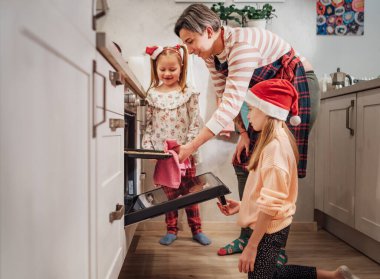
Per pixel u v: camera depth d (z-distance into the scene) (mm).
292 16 2428
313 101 1689
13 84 400
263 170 1172
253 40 1508
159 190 1532
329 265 1773
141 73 2252
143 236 2289
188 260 1841
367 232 1802
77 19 638
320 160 2385
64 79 580
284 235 1204
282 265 1385
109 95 953
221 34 1539
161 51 2104
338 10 2445
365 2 2449
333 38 2455
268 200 1110
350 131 1977
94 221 782
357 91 1911
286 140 1223
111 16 2383
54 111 535
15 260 412
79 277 689
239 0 2395
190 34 1511
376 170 1725
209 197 1152
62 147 575
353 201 1946
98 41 781
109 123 950
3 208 382
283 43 1612
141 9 2385
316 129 2430
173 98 2143
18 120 414
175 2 2381
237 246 1934
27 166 441
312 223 2443
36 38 457
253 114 1301
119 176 1128
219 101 1847
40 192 485
